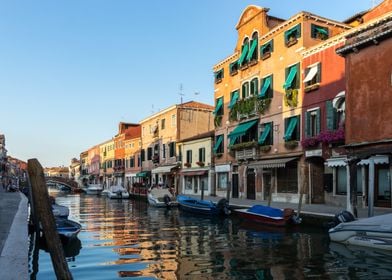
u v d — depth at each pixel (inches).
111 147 2770.7
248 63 1173.7
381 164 748.0
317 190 921.5
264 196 1086.4
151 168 1985.7
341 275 366.3
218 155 1342.3
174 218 914.7
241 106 1181.7
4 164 2802.7
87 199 1879.9
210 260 433.4
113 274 372.5
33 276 362.0
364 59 627.8
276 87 1048.2
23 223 499.2
